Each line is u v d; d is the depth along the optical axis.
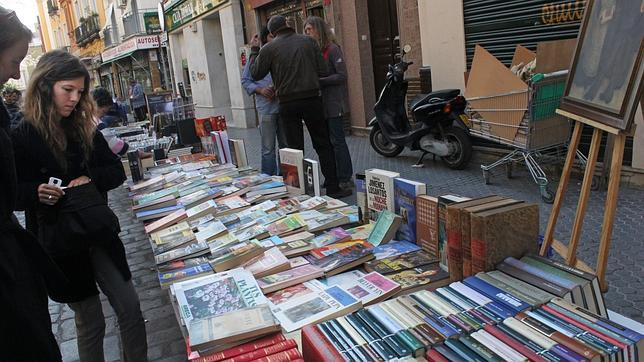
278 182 4.18
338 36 9.62
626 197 4.66
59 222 2.22
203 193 3.88
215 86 17.22
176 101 8.70
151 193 4.14
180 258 2.77
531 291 1.80
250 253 2.59
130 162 4.69
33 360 1.56
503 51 6.21
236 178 4.49
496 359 1.45
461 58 6.80
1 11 1.61
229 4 14.05
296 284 2.32
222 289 2.20
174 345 3.30
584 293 1.78
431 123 6.23
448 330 1.64
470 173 6.06
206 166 5.09
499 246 1.99
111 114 9.34
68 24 44.06
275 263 2.46
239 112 14.95
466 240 2.06
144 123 9.17
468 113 5.93
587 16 2.61
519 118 5.05
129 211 6.77
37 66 2.18
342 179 5.82
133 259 4.93
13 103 5.41
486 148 6.44
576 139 2.59
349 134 9.95
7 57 1.64
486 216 1.95
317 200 3.52
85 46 39.41
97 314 2.50
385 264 2.45
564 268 1.89
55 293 2.35
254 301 2.09
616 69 2.23
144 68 26.00
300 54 5.07
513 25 5.98
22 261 1.59
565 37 5.42
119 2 26.06
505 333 1.58
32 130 2.19
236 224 3.24
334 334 1.70
